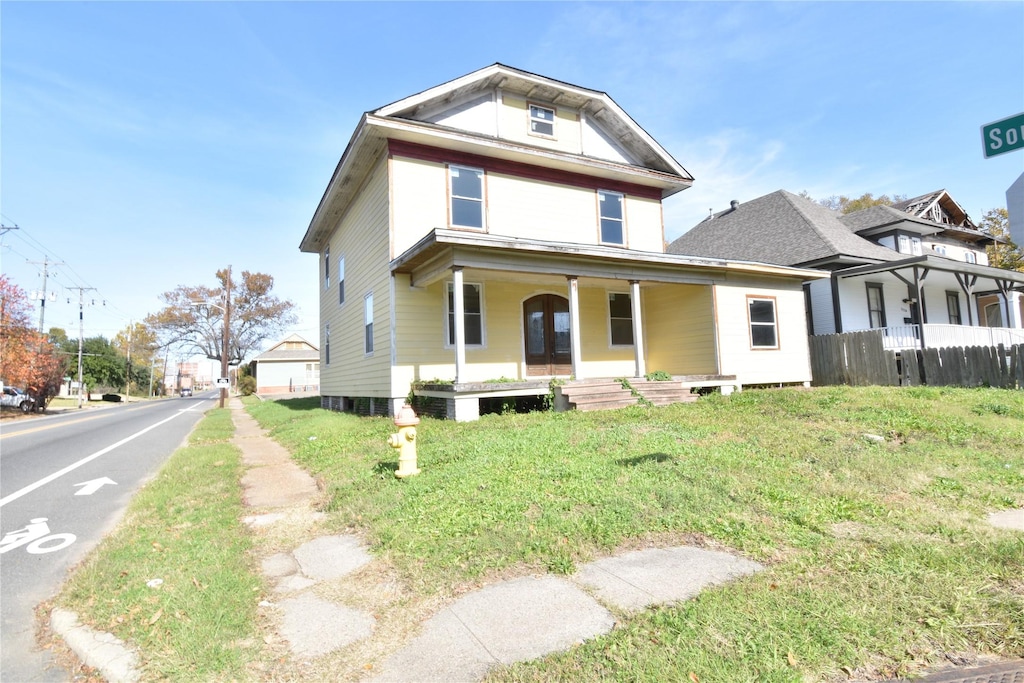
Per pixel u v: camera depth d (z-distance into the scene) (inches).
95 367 2615.7
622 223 631.2
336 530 208.7
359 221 612.1
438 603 139.6
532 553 161.8
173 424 807.1
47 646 137.0
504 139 546.9
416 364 496.7
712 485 216.7
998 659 109.3
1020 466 251.9
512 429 350.6
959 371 572.7
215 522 222.2
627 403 457.1
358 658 118.6
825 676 103.9
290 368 2314.2
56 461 430.9
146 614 142.2
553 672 107.0
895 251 874.1
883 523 181.8
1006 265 1275.8
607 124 634.8
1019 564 148.5
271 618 138.7
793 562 151.6
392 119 487.2
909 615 123.5
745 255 854.5
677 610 127.3
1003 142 176.2
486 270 463.5
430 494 222.7
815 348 680.4
